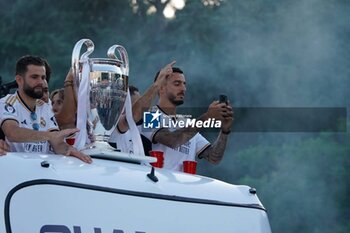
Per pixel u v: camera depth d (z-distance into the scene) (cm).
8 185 1099
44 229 1096
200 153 1614
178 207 1202
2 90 1388
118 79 1280
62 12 3191
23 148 1301
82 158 1186
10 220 1083
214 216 1229
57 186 1121
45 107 1348
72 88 1424
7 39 3092
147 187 1190
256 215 1268
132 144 1366
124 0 3253
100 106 1271
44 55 3081
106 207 1145
